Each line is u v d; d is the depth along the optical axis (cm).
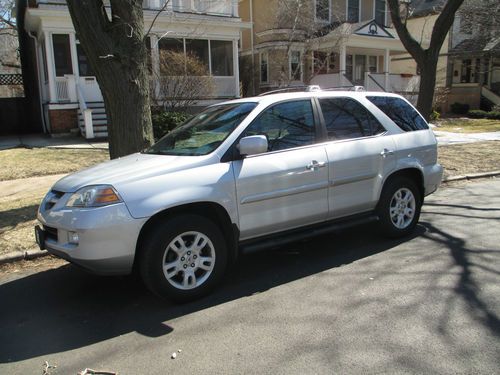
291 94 493
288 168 454
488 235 569
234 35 1953
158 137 1464
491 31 2494
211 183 409
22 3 1873
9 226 634
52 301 430
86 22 590
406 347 321
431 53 977
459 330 341
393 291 414
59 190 418
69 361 325
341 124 514
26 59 2181
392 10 982
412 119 588
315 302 400
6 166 1070
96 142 1466
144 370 309
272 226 452
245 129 444
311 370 299
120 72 614
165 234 390
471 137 1652
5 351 342
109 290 452
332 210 493
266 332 352
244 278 465
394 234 557
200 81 1662
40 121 1992
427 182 580
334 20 2436
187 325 370
